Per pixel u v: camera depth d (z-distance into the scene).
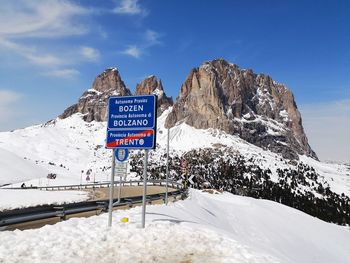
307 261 38.53
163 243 13.45
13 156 184.38
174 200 37.38
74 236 13.45
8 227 16.69
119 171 18.97
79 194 63.59
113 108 17.00
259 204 72.88
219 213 46.84
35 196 58.38
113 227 15.27
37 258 10.86
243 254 12.64
